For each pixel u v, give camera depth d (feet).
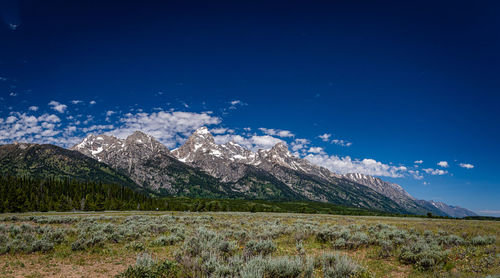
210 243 43.52
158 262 39.22
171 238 57.88
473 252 43.32
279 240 60.44
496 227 89.92
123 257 45.88
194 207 402.72
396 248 49.88
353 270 31.40
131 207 393.91
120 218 141.18
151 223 92.17
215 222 107.34
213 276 27.81
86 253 48.55
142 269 32.37
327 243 58.03
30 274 36.42
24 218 129.90
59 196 385.29
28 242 53.26
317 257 39.24
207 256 36.29
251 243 46.42
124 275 33.22
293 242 58.44
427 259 37.22
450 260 39.91
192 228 84.17
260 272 26.81
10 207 291.38
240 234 62.54
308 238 64.54
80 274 36.70
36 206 318.45
